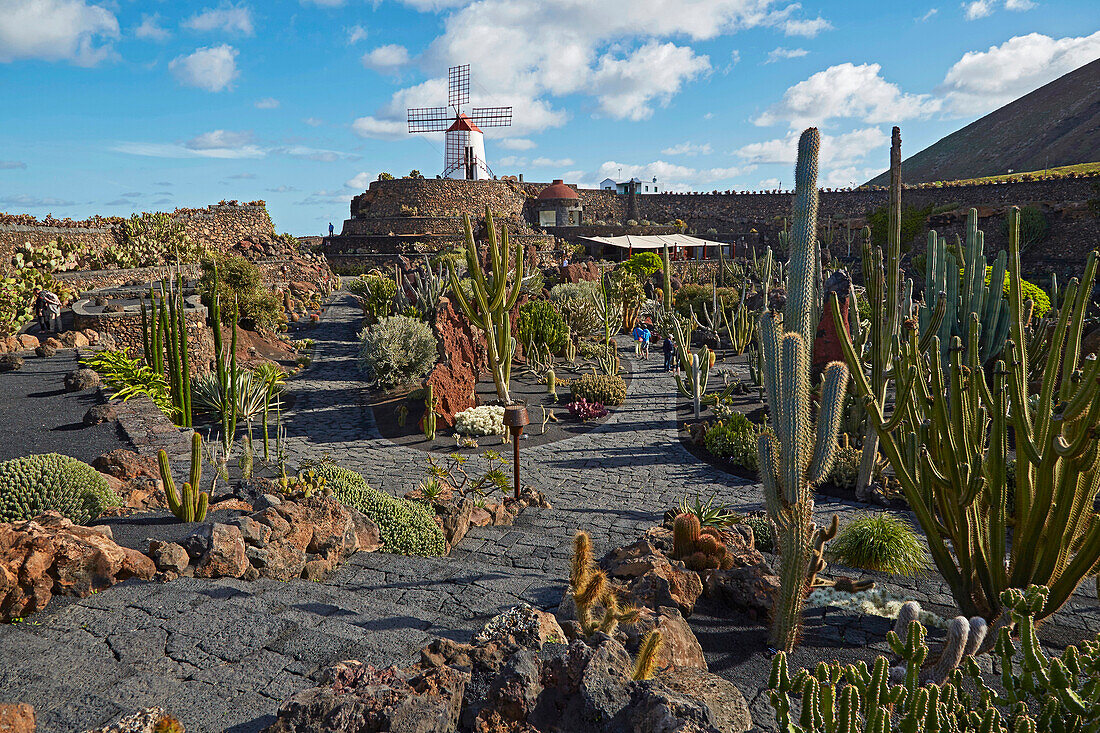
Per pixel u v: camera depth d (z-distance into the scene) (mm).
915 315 15938
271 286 41188
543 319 30516
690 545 8367
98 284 35250
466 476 14922
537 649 4414
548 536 11625
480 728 3725
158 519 8234
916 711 3768
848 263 60781
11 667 4508
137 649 4836
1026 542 7094
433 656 4301
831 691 3910
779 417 6250
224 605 5746
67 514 7527
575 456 18359
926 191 72625
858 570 9805
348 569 8078
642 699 3838
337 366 29031
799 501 6301
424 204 71500
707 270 64188
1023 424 6914
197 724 3916
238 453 15656
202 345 24109
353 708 3521
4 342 22938
